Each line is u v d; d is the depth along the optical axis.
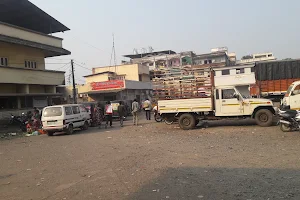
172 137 13.12
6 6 25.27
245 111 15.25
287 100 14.30
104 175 7.07
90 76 47.50
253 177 6.11
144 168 7.49
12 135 19.11
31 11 26.94
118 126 20.69
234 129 14.54
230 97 15.49
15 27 23.56
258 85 23.88
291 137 11.00
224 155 8.50
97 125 22.17
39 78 26.78
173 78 16.53
